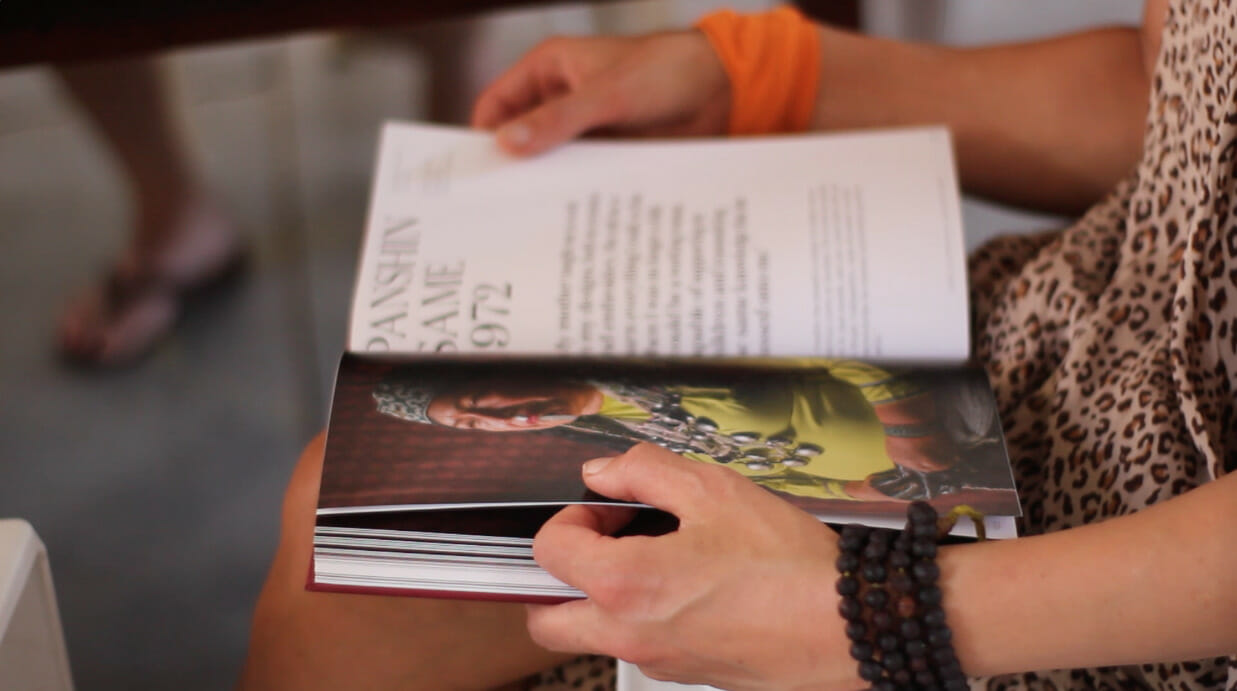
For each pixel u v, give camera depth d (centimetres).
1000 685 56
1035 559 45
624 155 74
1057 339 62
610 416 55
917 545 45
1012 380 62
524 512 51
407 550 50
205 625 101
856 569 45
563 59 83
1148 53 75
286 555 61
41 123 136
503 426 54
